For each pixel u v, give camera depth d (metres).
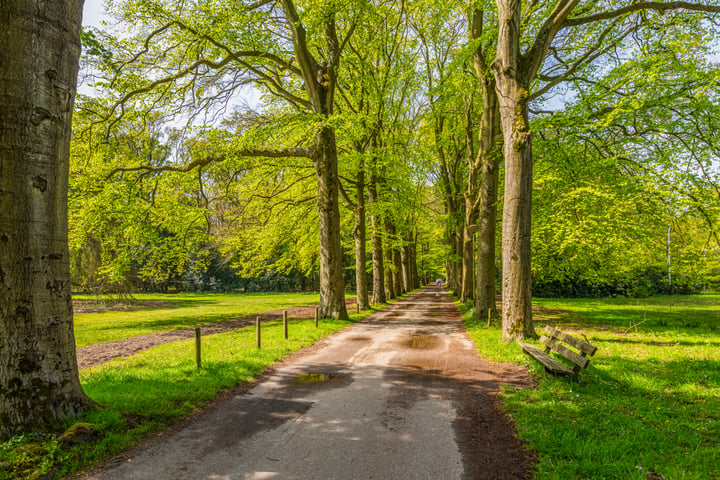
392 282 31.94
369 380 7.42
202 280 55.03
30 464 3.86
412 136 26.47
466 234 24.34
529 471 3.88
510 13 10.62
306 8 14.05
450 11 17.16
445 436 4.77
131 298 31.89
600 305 23.91
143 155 16.84
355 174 21.38
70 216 15.62
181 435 4.89
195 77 15.09
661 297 31.77
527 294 10.51
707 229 13.10
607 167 13.57
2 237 4.31
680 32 14.04
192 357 9.30
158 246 17.64
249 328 15.33
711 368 7.50
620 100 12.25
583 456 4.02
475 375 7.61
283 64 15.36
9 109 4.33
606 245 13.64
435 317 18.22
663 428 4.70
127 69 13.91
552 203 14.56
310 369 8.33
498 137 15.67
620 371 7.28
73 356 4.94
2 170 4.30
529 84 11.04
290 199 21.75
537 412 5.39
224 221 22.88
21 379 4.37
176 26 13.55
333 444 4.59
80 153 14.52
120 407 5.28
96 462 4.14
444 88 18.06
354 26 15.76
